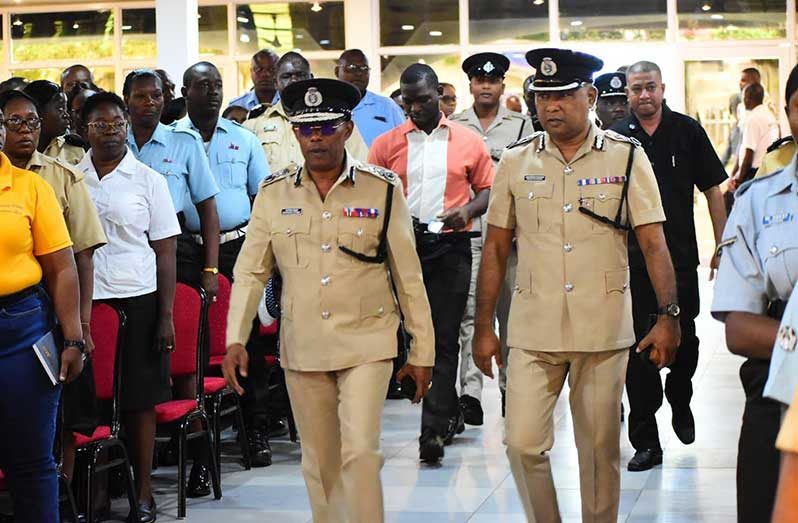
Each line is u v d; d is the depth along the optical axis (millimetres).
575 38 17688
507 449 4562
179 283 6086
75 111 7426
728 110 17422
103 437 5363
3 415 4477
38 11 18656
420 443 6617
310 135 4336
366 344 4355
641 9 17531
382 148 6957
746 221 3336
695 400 8391
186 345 5996
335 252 4383
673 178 6434
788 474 1752
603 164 4504
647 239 4555
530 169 4559
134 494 5477
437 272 6629
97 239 5180
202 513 5773
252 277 4492
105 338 5535
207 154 7164
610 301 4488
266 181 4496
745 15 17359
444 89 10797
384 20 18016
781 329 2391
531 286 4531
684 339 6555
